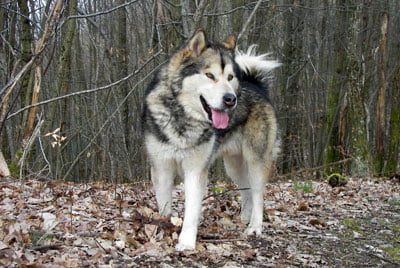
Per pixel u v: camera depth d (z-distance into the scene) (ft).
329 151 23.89
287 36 29.35
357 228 12.41
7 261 8.61
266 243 10.77
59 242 9.51
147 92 10.70
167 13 20.04
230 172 12.04
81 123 29.19
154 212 10.89
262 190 11.49
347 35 23.86
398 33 30.30
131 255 9.46
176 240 10.15
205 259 9.71
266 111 11.69
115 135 27.61
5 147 23.72
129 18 30.42
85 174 27.37
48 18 10.57
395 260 10.66
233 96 10.16
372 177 22.35
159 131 10.37
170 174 10.66
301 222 12.39
